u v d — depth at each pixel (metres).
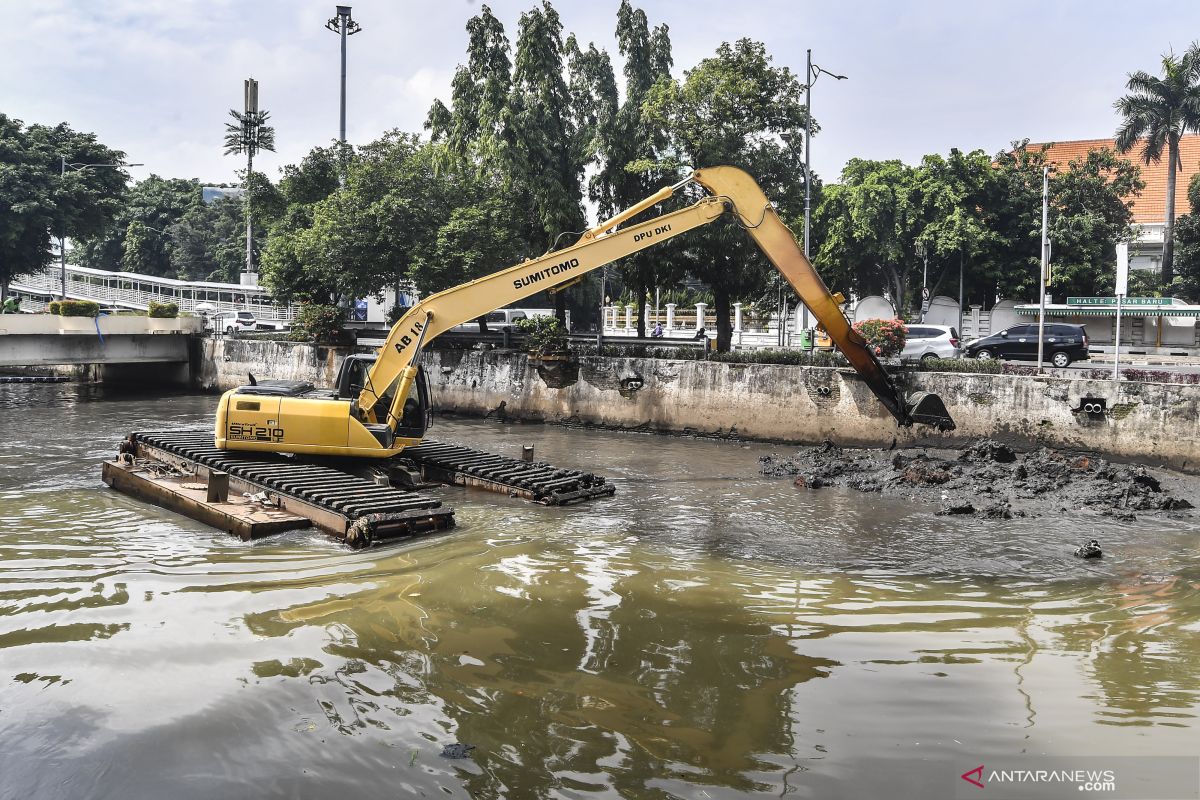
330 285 30.64
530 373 26.19
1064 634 8.12
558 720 6.20
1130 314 35.72
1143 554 11.39
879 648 7.71
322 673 7.05
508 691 6.71
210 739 5.91
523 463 16.39
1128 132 39.34
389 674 7.04
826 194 38.53
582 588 9.54
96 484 15.55
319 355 31.03
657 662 7.32
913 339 29.94
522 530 12.46
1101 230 39.00
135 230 69.44
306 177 34.66
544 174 27.27
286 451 14.44
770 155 25.11
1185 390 17.75
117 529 12.18
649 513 13.82
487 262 27.33
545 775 5.41
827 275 38.16
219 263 66.81
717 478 17.22
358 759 5.63
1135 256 45.12
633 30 28.17
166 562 10.48
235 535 11.85
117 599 9.01
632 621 8.41
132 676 6.99
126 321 33.06
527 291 15.34
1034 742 5.84
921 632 8.16
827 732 6.01
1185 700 6.55
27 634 7.95
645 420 24.17
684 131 25.00
